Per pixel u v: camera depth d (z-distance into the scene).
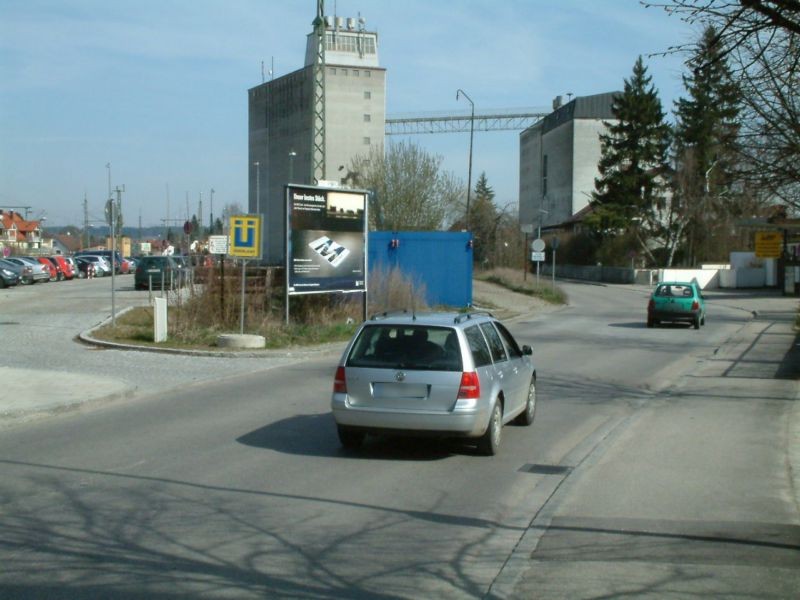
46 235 148.88
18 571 5.73
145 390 14.45
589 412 12.87
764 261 63.97
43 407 11.96
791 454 9.48
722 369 17.95
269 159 92.88
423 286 29.36
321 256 23.62
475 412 9.23
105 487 8.09
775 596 5.20
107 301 35.28
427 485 8.33
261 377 16.53
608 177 66.44
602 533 6.61
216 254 25.91
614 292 57.22
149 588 5.43
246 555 6.13
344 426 9.47
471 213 65.38
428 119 106.38
